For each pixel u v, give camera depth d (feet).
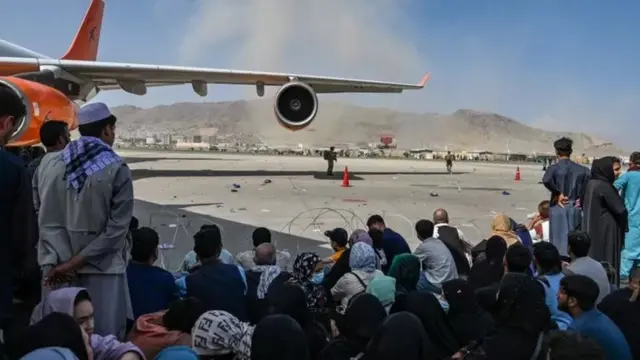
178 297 16.07
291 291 14.03
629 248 26.20
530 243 26.30
